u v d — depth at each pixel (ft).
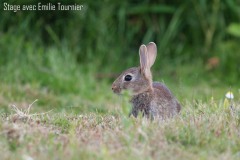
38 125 29.09
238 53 56.54
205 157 24.58
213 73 55.16
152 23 57.67
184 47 57.72
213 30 57.41
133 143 25.58
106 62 56.24
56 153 24.29
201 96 42.65
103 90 50.47
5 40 53.88
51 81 50.70
